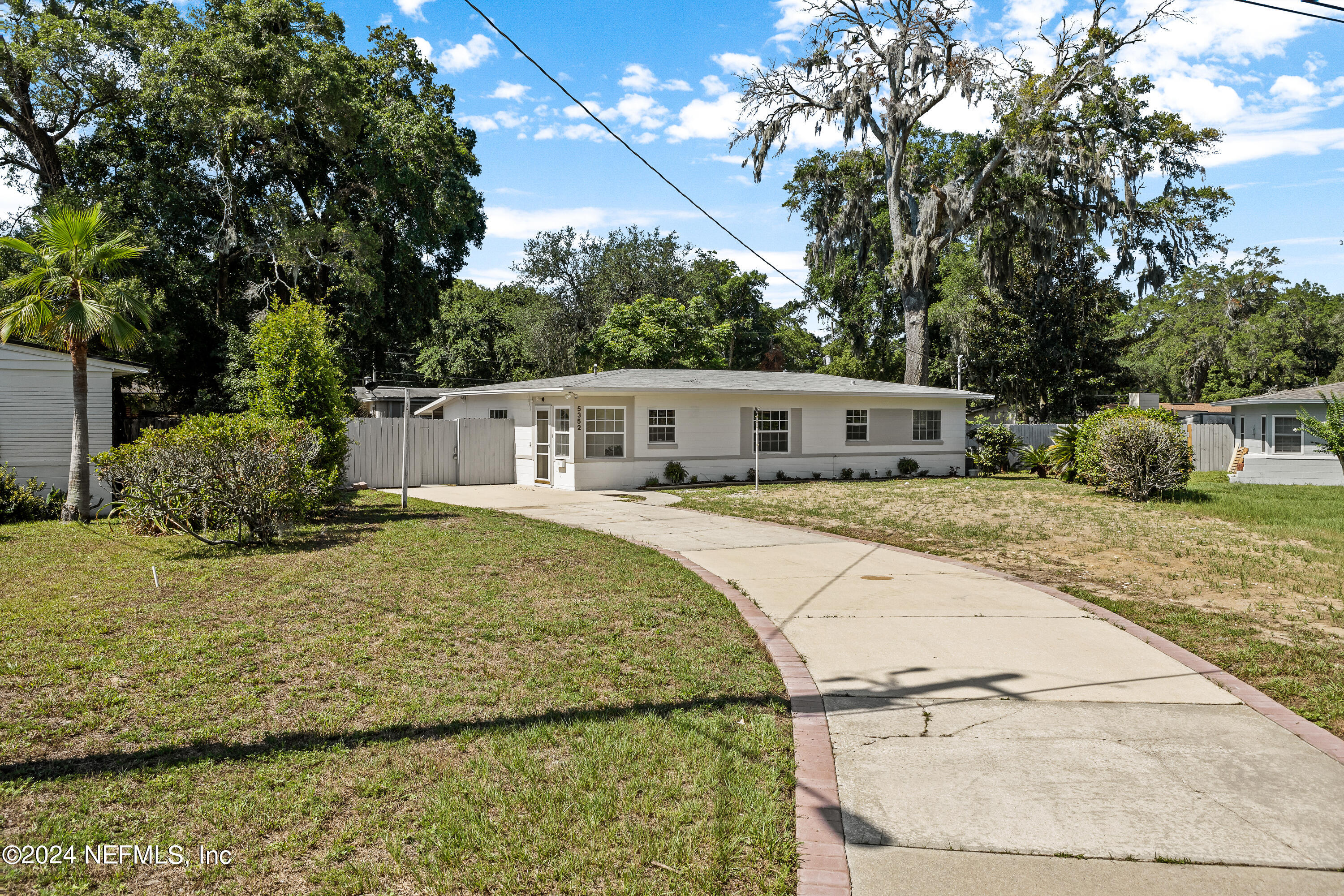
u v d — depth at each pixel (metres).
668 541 11.38
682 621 6.68
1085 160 28.70
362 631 6.10
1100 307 38.50
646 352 38.88
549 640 6.03
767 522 13.72
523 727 4.39
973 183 32.34
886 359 44.50
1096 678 5.42
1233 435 26.45
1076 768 4.05
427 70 32.59
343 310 28.91
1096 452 18.67
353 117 25.91
